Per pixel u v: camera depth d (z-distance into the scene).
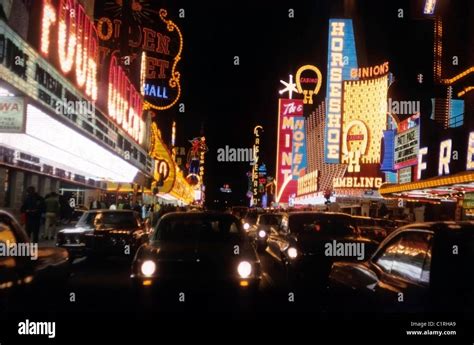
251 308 7.51
